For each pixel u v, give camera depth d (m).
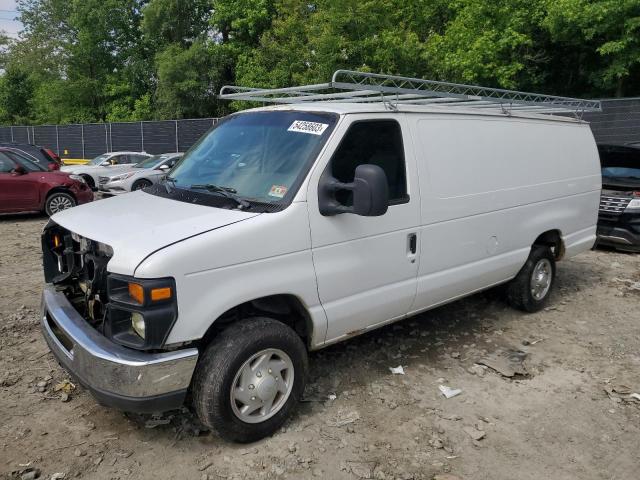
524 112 5.52
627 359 4.81
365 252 3.84
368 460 3.32
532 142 5.42
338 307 3.74
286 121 3.94
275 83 23.98
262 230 3.28
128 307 2.97
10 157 11.94
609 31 18.02
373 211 3.27
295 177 3.54
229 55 31.31
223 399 3.21
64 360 3.29
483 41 18.31
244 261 3.21
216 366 3.18
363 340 5.07
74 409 3.82
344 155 3.71
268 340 3.36
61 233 4.00
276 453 3.36
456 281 4.63
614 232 8.45
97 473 3.16
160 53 34.31
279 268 3.38
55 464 3.22
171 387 3.03
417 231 4.19
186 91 31.02
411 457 3.36
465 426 3.70
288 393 3.54
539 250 5.69
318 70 21.64
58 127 32.59
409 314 4.43
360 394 4.09
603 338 5.27
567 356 4.86
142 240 3.08
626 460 3.38
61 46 40.62
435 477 3.18
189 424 3.63
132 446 3.41
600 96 21.77
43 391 4.05
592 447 3.50
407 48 20.61
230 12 30.33
